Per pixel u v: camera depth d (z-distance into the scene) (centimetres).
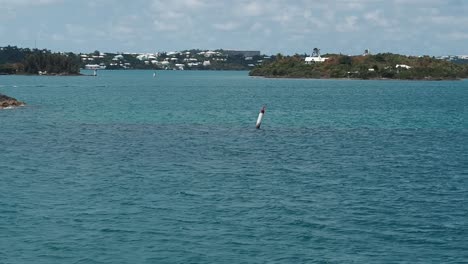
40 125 9625
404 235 3797
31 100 15562
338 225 3972
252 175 5584
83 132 8756
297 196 4753
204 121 10631
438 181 5375
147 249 3509
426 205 4506
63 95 18025
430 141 8056
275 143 7750
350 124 10350
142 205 4422
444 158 6606
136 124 9994
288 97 18150
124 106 13875
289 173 5697
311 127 9794
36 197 4641
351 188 5056
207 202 4534
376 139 8238
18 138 8019
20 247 3525
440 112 12950
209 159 6444
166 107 13725
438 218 4162
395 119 11325
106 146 7325
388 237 3756
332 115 12081
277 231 3838
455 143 7862
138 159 6400
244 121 10706
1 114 11406
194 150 7062
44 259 3362
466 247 3606
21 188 4956
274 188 5044
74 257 3391
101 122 10256
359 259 3403
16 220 4012
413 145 7644
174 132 8856
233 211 4281
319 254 3462
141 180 5294
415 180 5409
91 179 5328
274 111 12950
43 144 7475
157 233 3775
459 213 4294
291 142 7862
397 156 6731
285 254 3456
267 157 6612
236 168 5928
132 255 3422
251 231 3831
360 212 4291
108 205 4412
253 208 4366
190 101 15912
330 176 5562
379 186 5141
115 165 6028
